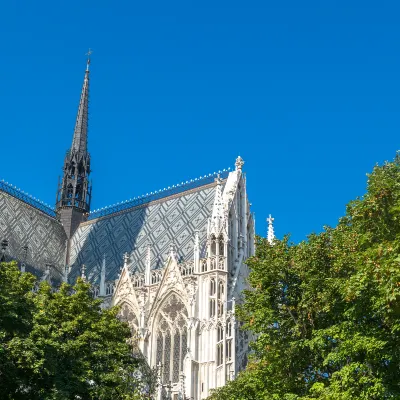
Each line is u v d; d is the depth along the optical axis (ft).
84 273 326.65
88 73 417.28
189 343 261.44
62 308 181.16
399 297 108.06
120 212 352.28
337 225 149.38
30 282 179.22
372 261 116.26
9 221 324.80
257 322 148.56
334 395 120.26
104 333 180.75
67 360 168.96
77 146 385.91
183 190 334.65
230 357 252.21
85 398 168.45
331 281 132.87
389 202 127.24
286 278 148.36
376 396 119.24
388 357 118.01
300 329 143.33
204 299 270.67
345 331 126.21
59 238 351.87
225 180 320.29
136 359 196.75
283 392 144.05
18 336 153.89
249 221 313.73
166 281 284.00
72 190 372.58
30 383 159.33
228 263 278.67
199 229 302.45
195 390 255.50
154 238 318.86
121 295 294.87
